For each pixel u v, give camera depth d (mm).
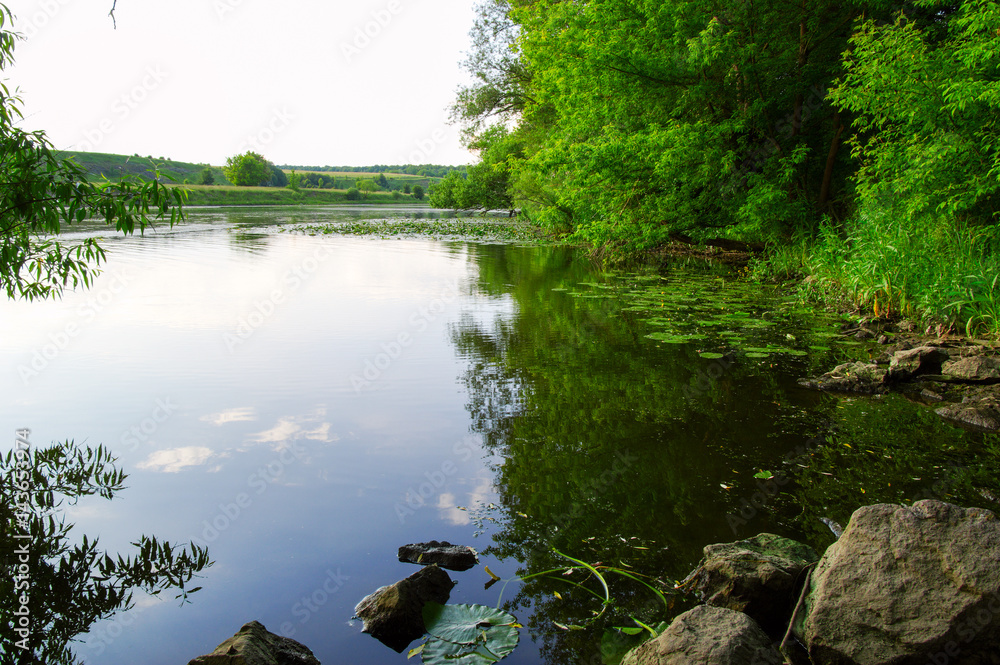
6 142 4207
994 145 7336
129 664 2377
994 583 2205
